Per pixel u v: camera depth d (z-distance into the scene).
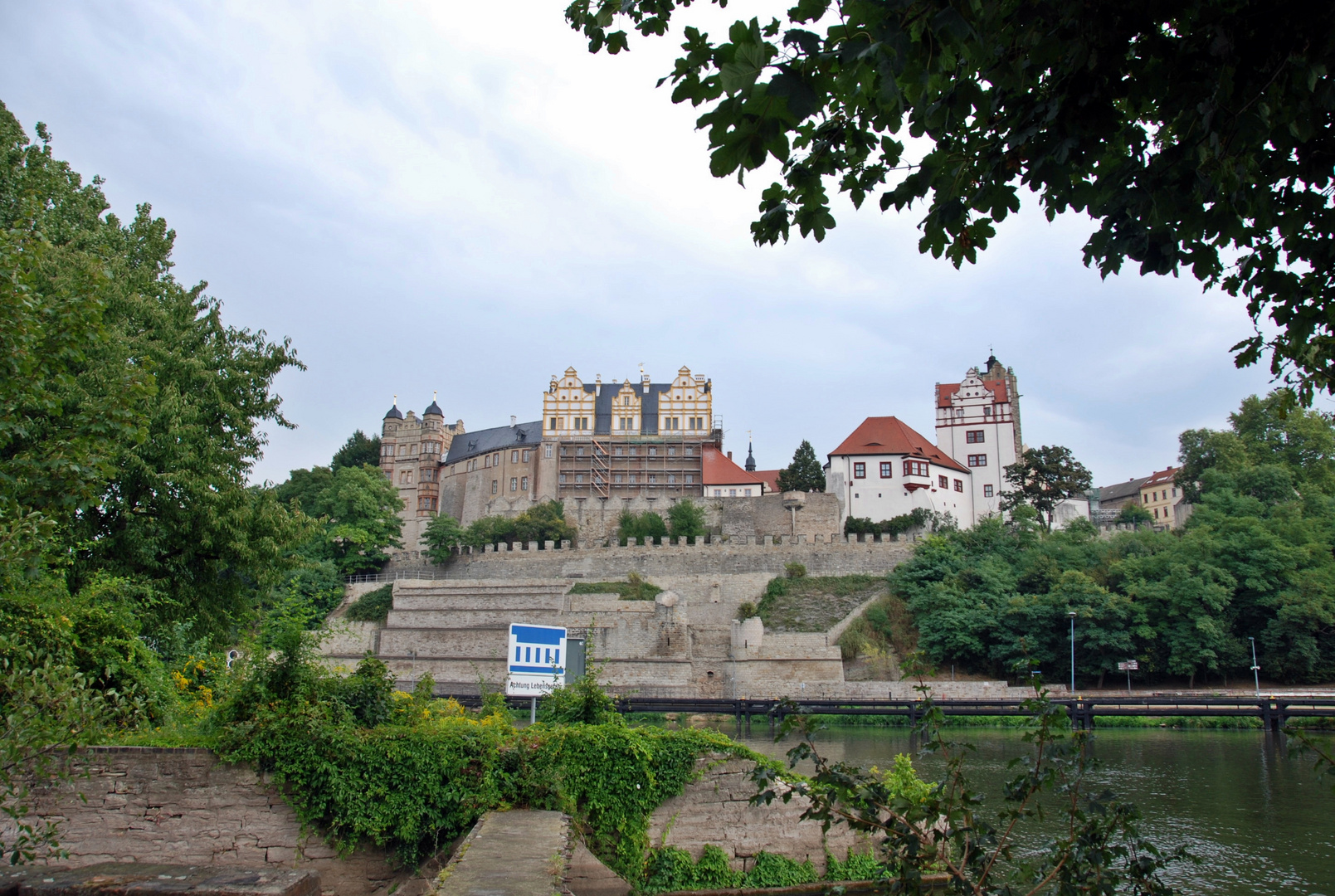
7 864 13.05
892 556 80.38
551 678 19.27
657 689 63.97
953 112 6.06
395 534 98.00
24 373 12.36
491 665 67.31
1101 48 5.77
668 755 15.61
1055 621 65.69
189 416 27.92
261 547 29.28
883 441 96.75
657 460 111.69
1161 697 50.41
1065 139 5.90
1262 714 48.75
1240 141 5.83
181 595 28.80
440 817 14.18
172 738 14.69
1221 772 33.81
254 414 31.55
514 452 115.69
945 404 105.06
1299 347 7.90
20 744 10.05
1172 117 6.32
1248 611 65.06
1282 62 5.70
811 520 91.94
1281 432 104.62
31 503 12.16
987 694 59.28
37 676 10.38
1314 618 61.25
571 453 111.69
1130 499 151.50
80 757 13.80
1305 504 87.00
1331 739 41.69
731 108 4.96
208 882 11.99
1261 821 24.58
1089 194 6.48
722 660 65.81
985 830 7.53
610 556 85.12
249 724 14.19
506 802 14.34
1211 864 20.20
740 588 79.25
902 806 7.66
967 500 100.75
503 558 88.50
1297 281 7.46
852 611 73.12
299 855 13.92
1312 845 21.88
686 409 113.88
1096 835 7.35
